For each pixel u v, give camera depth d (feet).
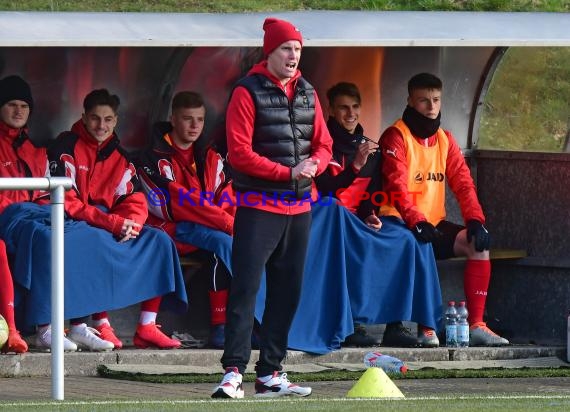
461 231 131.34
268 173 90.22
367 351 121.70
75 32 111.75
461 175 132.98
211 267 121.19
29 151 121.70
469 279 130.31
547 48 196.24
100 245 114.73
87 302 113.80
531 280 135.95
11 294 110.83
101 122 121.60
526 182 136.67
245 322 91.25
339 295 120.88
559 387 106.32
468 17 128.88
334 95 130.52
